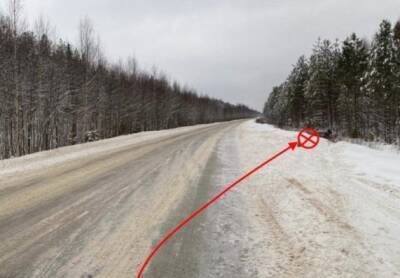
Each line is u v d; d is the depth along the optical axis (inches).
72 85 1019.3
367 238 132.5
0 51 690.8
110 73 1402.6
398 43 821.9
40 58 814.5
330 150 449.7
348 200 188.2
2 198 209.9
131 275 107.7
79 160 392.2
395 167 305.3
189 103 2741.1
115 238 139.6
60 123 1000.2
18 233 146.5
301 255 118.9
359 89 975.6
